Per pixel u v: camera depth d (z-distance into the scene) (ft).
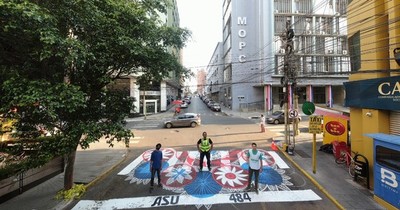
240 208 27.37
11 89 18.94
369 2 33.94
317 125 37.70
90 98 28.17
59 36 19.16
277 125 89.30
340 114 48.21
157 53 28.86
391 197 23.88
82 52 20.25
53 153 24.89
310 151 50.60
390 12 30.76
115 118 28.81
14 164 30.22
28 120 24.08
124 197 31.01
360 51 36.14
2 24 17.76
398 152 23.07
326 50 130.52
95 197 31.22
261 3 143.02
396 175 23.26
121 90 32.40
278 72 137.49
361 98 34.24
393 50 29.30
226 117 118.83
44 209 27.61
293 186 33.24
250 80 150.00
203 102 264.52
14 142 27.09
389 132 30.94
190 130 80.38
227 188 32.91
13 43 20.18
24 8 16.52
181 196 30.83
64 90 20.49
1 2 15.67
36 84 20.04
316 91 153.89
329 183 33.40
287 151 49.70
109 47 24.36
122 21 25.86
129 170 41.81
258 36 145.89
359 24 36.65
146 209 27.71
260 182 34.68
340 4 134.21
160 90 149.79
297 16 139.54
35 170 35.09
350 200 28.30
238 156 47.67
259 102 151.23
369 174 31.73
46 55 18.72
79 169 41.86
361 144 36.09
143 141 65.26
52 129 25.46
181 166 42.34
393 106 28.37
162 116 130.82
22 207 28.04
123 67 29.40
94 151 54.90
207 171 39.50
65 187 31.37
